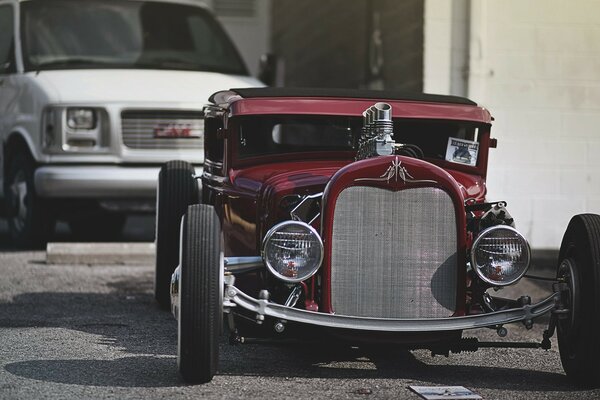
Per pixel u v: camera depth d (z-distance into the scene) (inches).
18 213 598.9
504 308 319.9
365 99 362.9
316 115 355.6
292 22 854.5
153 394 297.0
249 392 301.0
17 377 316.2
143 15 636.1
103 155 568.7
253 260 310.5
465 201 336.2
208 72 612.1
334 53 736.3
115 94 571.5
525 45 564.4
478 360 354.0
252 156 358.9
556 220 569.3
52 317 415.2
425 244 310.8
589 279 302.8
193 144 575.5
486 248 306.0
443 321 302.8
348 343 306.5
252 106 354.3
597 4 566.6
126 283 496.4
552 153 568.1
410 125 364.5
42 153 571.5
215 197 375.9
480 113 361.7
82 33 620.7
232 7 966.4
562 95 566.6
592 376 307.4
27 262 550.6
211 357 300.0
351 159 357.4
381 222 309.0
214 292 295.9
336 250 307.9
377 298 309.4
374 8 649.0
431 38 558.6
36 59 607.2
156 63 611.8
